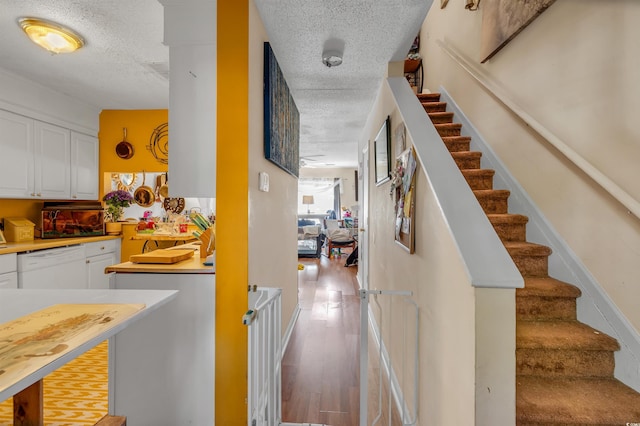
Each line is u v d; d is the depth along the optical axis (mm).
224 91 1620
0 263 2549
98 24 2113
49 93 3211
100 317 902
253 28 1723
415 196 1703
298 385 2227
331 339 2986
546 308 1527
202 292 1707
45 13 1991
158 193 4562
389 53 2316
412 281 1775
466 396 991
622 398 1167
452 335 1139
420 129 1725
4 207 3191
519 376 1317
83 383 2154
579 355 1308
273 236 2309
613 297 1363
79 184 3605
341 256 7895
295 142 3271
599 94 1435
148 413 1706
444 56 3658
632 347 1253
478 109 2738
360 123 4180
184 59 1783
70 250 3188
